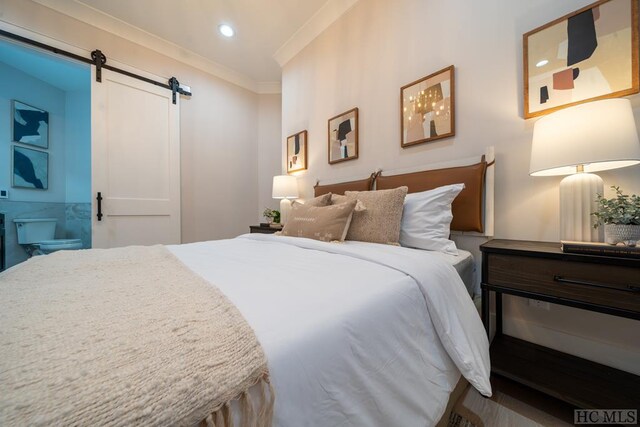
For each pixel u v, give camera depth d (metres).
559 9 1.27
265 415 0.37
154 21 2.45
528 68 1.35
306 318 0.52
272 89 3.63
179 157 2.86
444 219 1.40
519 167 1.40
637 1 1.08
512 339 1.37
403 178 1.79
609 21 1.13
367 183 2.02
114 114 2.43
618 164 1.09
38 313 0.50
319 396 0.46
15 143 3.05
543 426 0.95
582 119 0.98
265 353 0.41
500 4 1.46
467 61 1.58
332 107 2.46
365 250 1.12
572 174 1.18
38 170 3.26
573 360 1.17
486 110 1.51
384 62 2.02
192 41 2.74
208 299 0.57
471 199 1.48
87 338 0.40
